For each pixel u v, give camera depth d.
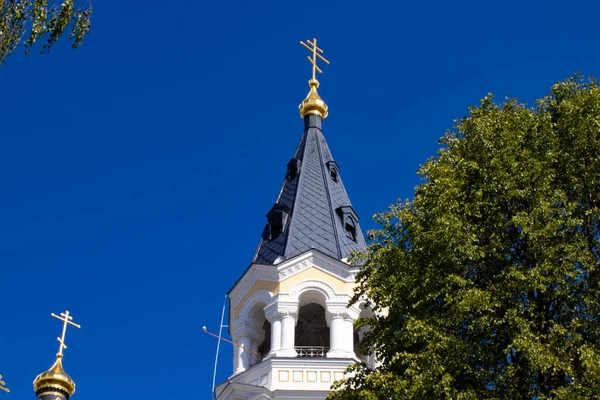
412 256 27.89
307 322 41.75
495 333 25.94
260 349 41.69
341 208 44.69
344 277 40.81
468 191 28.55
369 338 29.20
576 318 25.19
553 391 23.56
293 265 41.00
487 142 28.88
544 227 26.50
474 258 26.70
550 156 28.03
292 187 46.06
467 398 24.61
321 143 49.09
